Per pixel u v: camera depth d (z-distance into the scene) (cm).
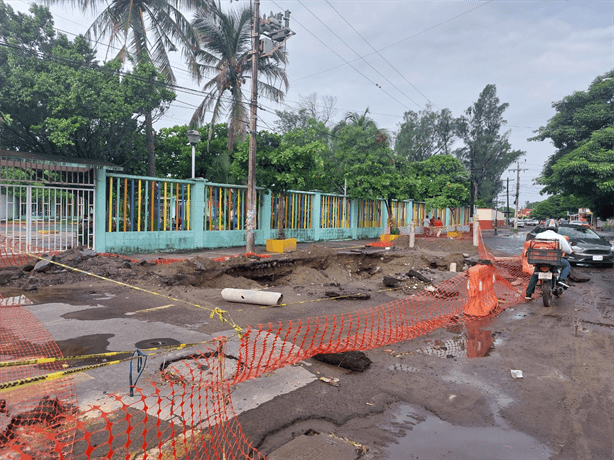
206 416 345
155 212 1491
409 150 5034
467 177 3080
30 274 917
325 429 344
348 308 769
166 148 2375
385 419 364
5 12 1482
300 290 948
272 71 2406
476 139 5425
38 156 1180
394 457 307
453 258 1433
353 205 2528
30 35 1498
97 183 1288
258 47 1486
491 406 395
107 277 920
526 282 1124
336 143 2488
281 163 1727
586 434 347
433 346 568
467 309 743
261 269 1195
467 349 560
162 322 611
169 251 1515
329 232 2347
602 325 698
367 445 322
